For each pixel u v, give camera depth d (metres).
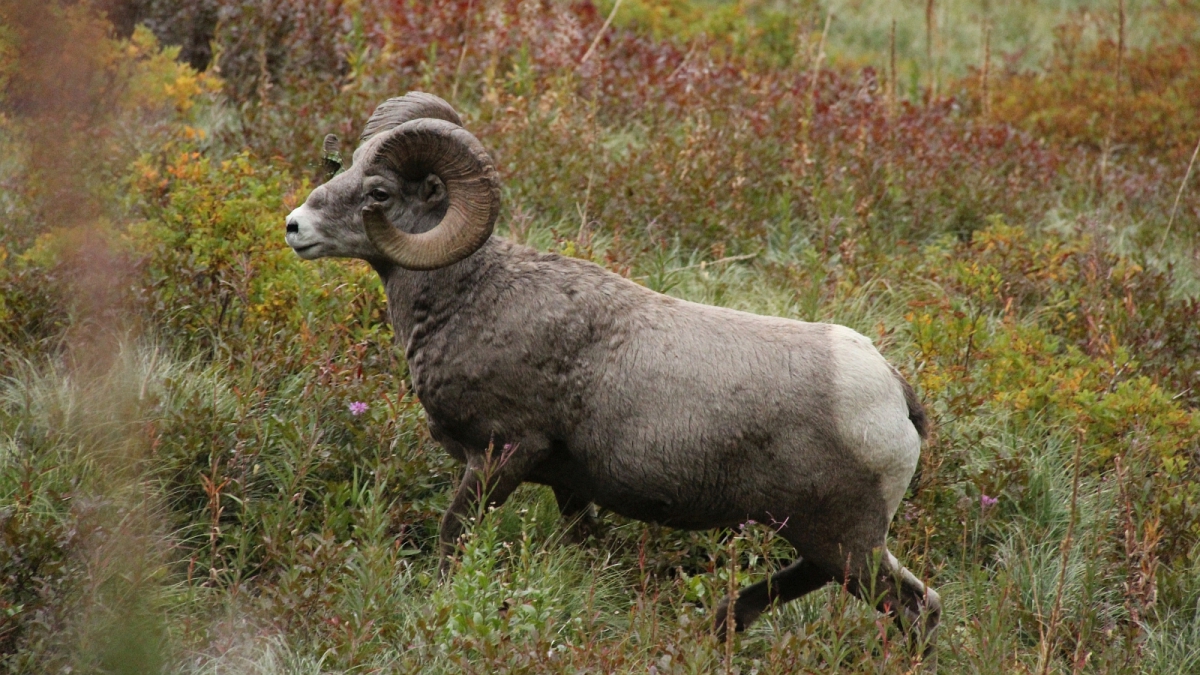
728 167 27.77
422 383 14.94
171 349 18.25
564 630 14.77
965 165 31.34
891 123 32.31
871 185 28.69
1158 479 18.48
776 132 30.72
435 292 14.69
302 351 17.91
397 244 13.68
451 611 13.71
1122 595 16.84
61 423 15.88
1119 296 24.89
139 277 18.20
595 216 24.95
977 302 23.84
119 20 26.27
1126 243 29.72
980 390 20.22
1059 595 13.88
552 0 37.00
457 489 16.28
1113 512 17.78
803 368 13.88
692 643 13.32
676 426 14.05
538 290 14.61
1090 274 24.19
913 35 56.97
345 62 30.84
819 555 14.34
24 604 13.07
